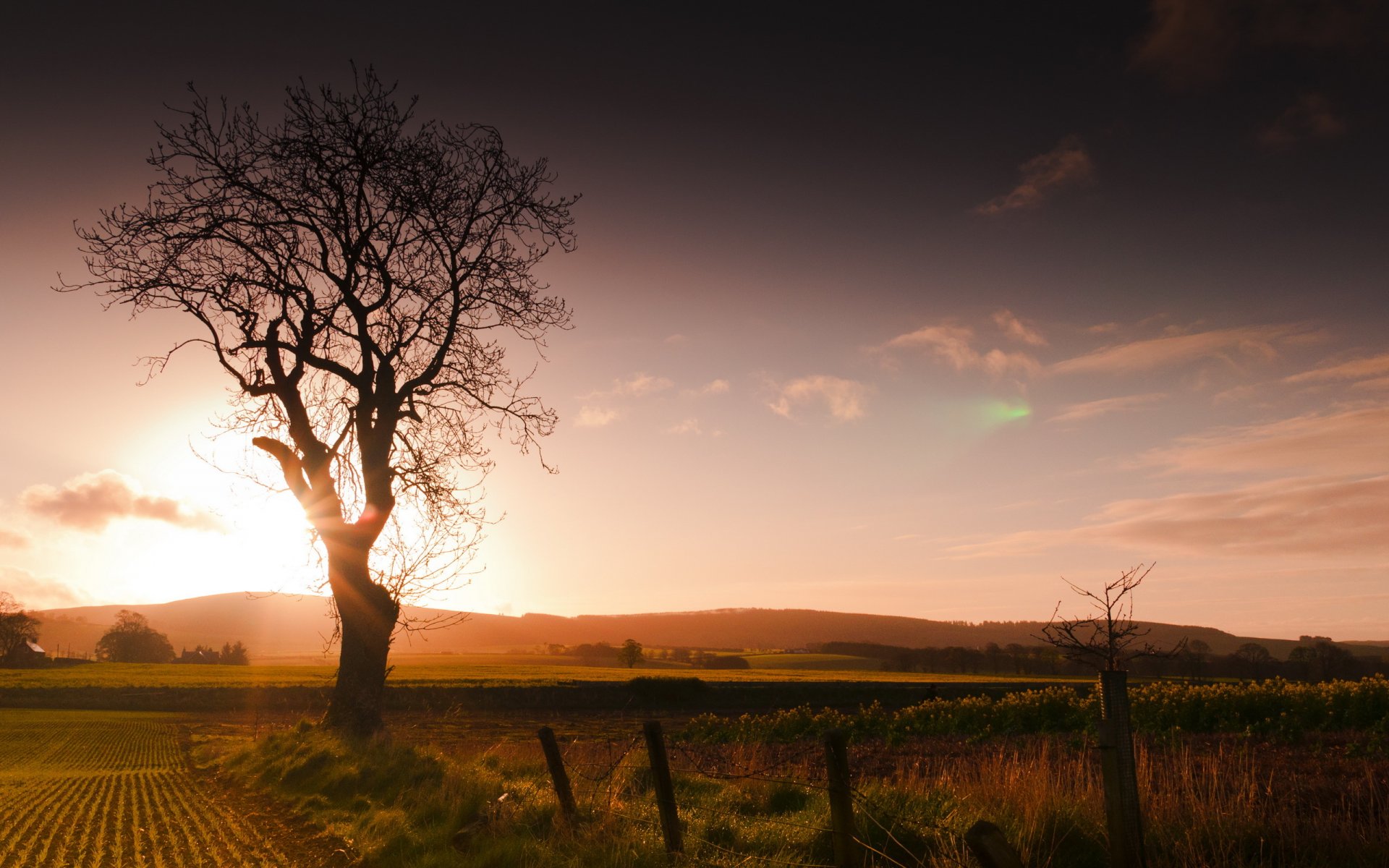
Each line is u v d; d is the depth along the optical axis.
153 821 12.99
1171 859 6.72
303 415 20.81
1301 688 20.53
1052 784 8.59
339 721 19.16
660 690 67.56
